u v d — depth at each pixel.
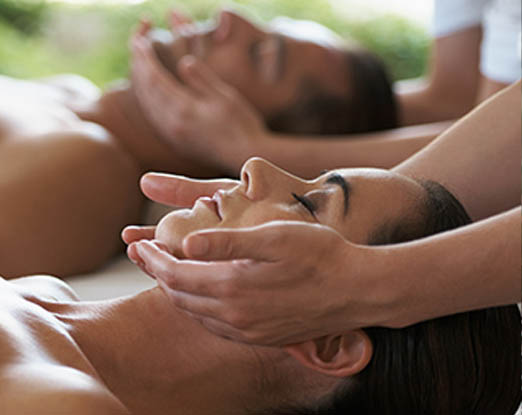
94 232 1.94
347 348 1.16
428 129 2.19
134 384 1.17
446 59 2.61
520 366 1.24
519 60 1.97
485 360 1.19
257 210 1.14
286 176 1.18
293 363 1.20
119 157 2.06
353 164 2.07
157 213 2.21
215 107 2.09
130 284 1.85
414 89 2.71
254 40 2.23
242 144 2.10
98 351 1.16
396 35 5.50
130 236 1.20
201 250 0.90
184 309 1.05
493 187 1.36
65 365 1.07
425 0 5.74
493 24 2.03
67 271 1.91
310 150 2.08
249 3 5.51
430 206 1.21
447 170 1.37
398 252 0.98
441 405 1.18
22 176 1.90
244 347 1.19
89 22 5.14
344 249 0.97
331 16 5.58
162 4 5.30
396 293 0.98
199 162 2.25
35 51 4.66
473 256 0.98
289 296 0.98
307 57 2.23
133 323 1.19
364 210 1.17
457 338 1.17
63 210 1.90
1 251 1.84
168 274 0.99
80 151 1.97
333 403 1.21
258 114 2.23
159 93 2.13
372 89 2.29
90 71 4.86
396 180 1.21
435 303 0.99
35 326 1.11
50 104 2.24
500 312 1.21
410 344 1.16
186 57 2.18
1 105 2.09
